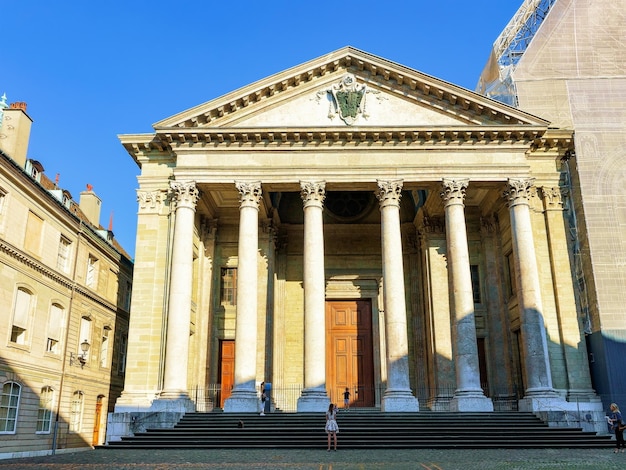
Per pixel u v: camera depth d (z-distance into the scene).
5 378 32.00
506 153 31.95
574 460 18.75
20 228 33.91
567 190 33.38
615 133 33.91
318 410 27.95
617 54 37.25
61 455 22.31
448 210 31.14
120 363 48.38
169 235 31.80
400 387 28.53
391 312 29.55
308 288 29.95
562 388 30.00
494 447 23.56
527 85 37.09
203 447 23.81
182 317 29.69
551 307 31.28
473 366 28.92
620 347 30.16
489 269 36.06
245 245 30.58
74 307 40.16
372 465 17.52
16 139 36.28
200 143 32.00
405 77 32.44
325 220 40.28
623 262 31.61
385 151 31.91
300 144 31.97
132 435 26.83
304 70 32.50
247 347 29.23
